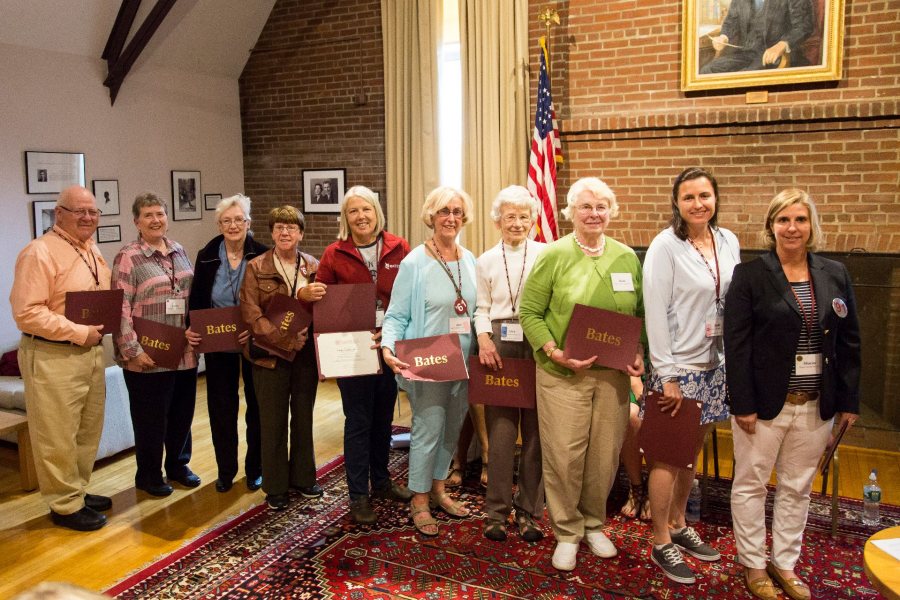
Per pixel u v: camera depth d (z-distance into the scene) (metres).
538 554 3.12
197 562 3.10
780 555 2.76
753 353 2.61
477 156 5.73
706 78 4.87
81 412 3.54
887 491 3.83
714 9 4.79
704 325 2.78
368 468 3.60
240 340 3.53
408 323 3.26
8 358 4.73
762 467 2.67
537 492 3.24
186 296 3.74
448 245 3.23
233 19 6.45
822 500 3.67
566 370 2.87
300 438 3.64
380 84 6.36
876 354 4.56
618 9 5.12
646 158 5.13
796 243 2.50
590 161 5.31
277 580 2.96
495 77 5.57
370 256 3.45
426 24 5.85
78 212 3.39
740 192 4.89
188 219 6.61
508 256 3.16
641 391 2.98
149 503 3.74
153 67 6.17
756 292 2.57
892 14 4.41
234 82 6.99
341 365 3.22
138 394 3.70
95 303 3.36
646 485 3.67
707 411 2.85
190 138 6.57
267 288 3.42
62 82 5.48
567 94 5.36
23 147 5.25
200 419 5.18
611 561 3.06
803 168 4.71
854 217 4.61
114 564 3.13
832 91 4.60
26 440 3.91
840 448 4.51
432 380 3.06
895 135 4.46
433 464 3.36
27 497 3.87
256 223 7.18
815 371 2.55
